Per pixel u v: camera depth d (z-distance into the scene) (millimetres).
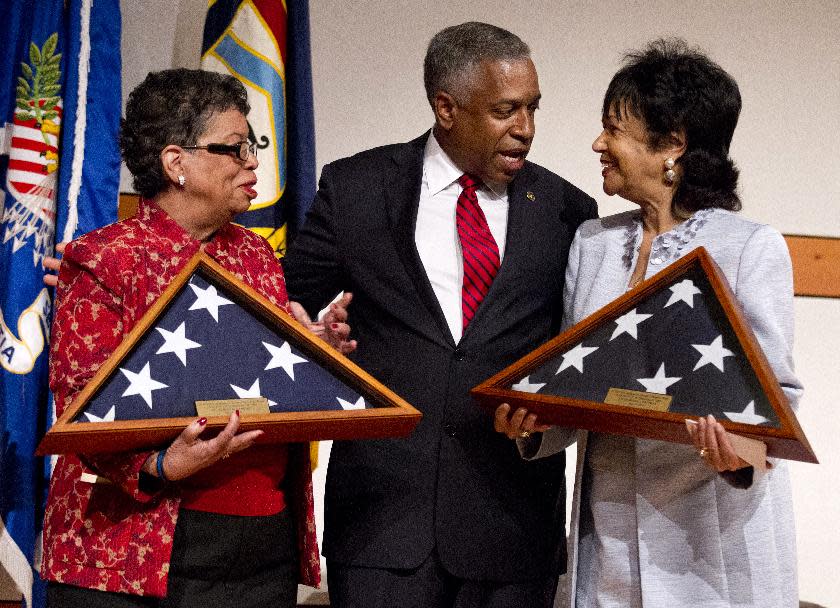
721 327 4109
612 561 4488
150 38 7441
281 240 6812
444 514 4922
